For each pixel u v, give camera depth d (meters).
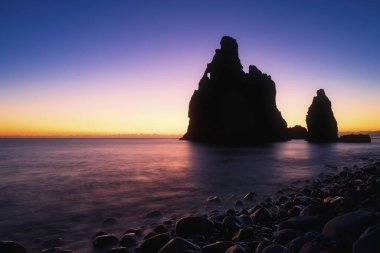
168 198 12.05
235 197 11.95
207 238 6.71
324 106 118.94
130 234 6.91
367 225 5.07
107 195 12.66
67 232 7.53
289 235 5.78
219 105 112.50
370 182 12.44
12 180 17.34
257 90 117.62
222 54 115.31
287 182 16.67
